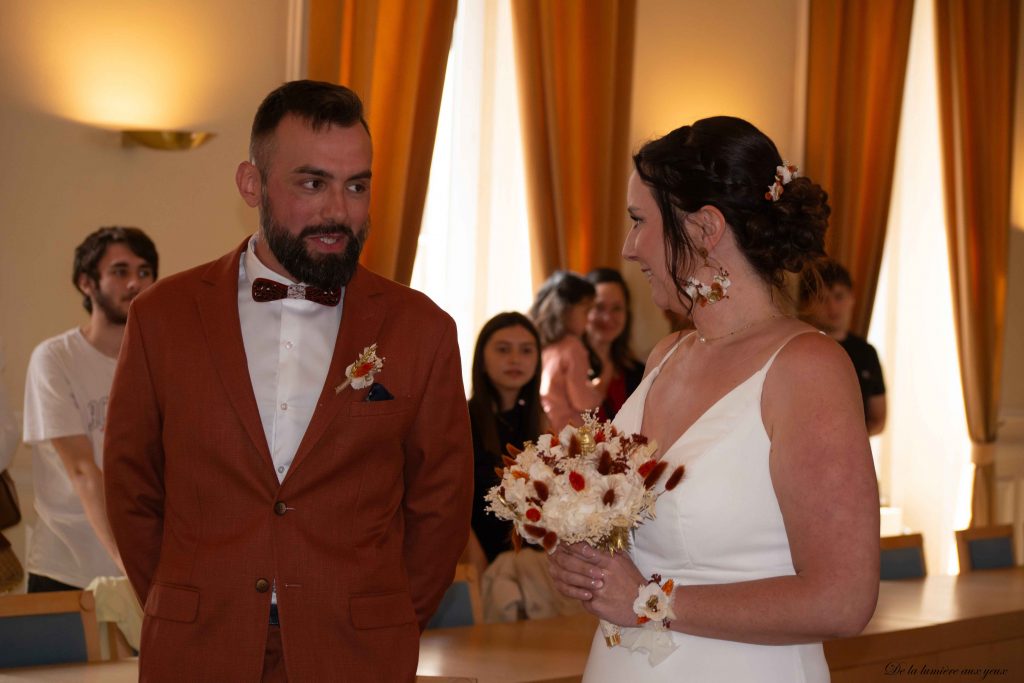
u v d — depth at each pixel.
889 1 6.34
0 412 3.17
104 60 4.20
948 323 6.86
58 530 3.55
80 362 3.51
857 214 6.29
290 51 4.50
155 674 1.94
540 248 5.18
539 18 5.15
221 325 2.04
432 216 5.21
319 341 2.10
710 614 1.63
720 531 1.69
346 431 2.01
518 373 4.00
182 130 4.36
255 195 2.07
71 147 4.16
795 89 6.21
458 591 3.41
